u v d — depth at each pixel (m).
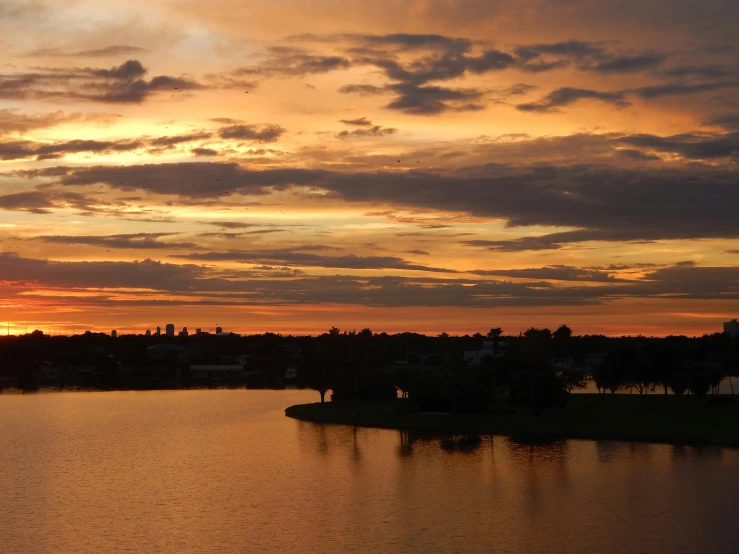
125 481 103.25
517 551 72.00
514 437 136.00
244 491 96.62
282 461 116.62
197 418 175.25
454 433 141.38
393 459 116.94
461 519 82.75
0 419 178.50
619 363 190.50
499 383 181.75
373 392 193.25
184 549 73.31
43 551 73.12
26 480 104.44
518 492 94.44
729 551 71.75
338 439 137.88
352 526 80.25
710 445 124.38
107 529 80.00
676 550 72.06
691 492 93.12
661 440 128.75
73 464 116.31
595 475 103.44
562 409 163.12
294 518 83.69
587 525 80.06
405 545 74.00
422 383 163.25
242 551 72.56
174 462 117.00
